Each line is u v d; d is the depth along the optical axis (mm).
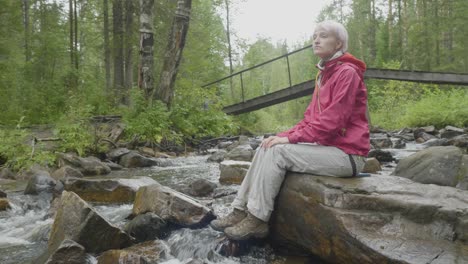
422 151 4281
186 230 3494
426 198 2609
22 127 11398
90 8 24406
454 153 4012
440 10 36281
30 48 16484
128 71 19500
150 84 12172
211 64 27469
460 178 3807
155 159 9109
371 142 11094
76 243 2994
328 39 3047
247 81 33625
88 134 8961
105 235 3178
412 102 21156
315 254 2916
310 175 3033
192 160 9258
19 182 6254
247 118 25000
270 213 3080
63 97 14719
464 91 19609
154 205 3707
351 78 2918
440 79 16172
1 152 7797
